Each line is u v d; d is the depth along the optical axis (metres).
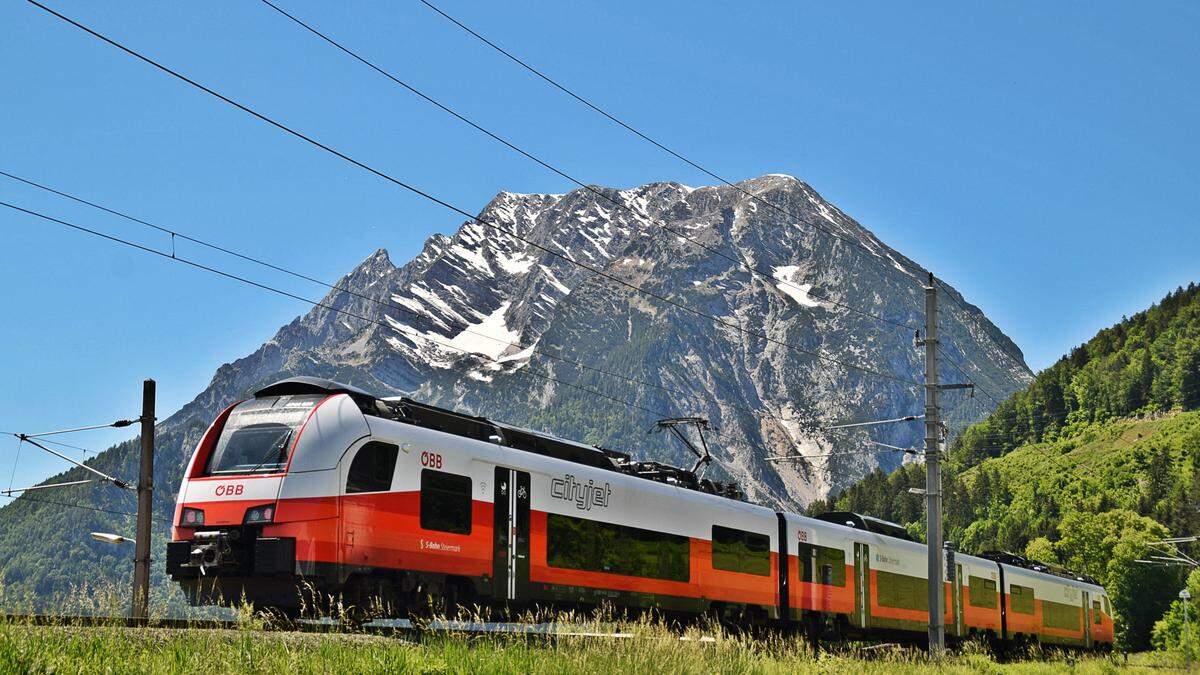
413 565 20.50
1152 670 41.34
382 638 15.59
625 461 28.38
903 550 40.25
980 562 46.72
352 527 19.45
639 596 26.62
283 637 13.95
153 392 26.47
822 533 35.41
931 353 33.16
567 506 24.59
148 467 26.06
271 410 20.22
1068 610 56.00
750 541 31.72
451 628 17.62
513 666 13.59
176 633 13.03
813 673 20.47
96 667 10.55
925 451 32.78
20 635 10.77
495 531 22.45
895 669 24.95
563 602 24.23
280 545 18.75
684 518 28.81
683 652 16.70
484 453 22.50
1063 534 134.00
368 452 19.94
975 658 31.81
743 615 31.02
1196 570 84.00
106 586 13.11
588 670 14.38
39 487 26.20
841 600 35.88
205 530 19.28
